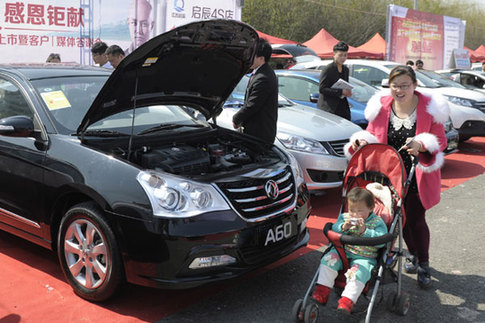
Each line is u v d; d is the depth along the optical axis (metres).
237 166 3.59
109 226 3.08
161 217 2.93
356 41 39.75
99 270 3.20
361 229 2.96
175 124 4.29
